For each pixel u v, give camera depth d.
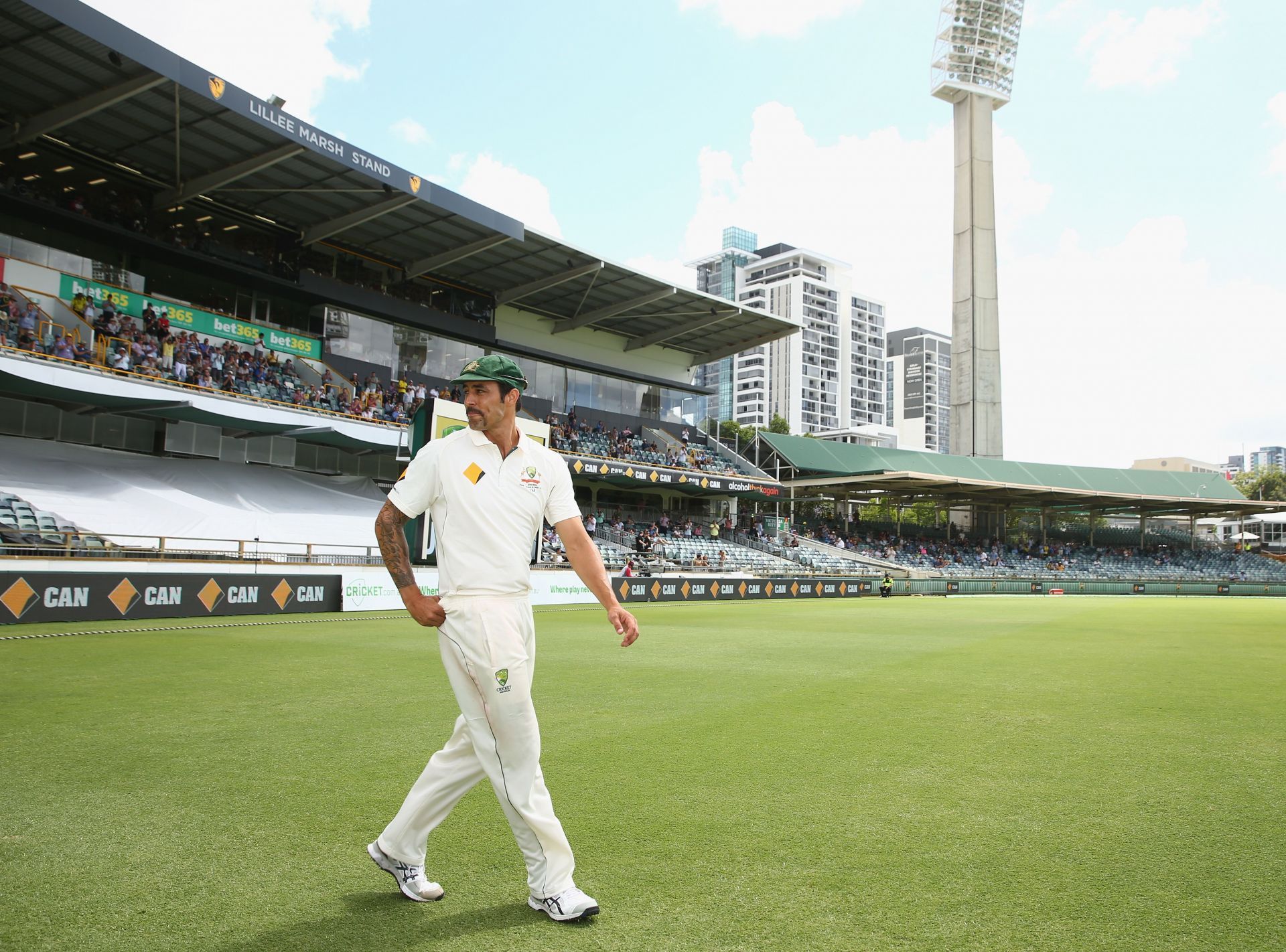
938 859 3.54
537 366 36.84
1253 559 55.28
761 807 4.31
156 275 25.50
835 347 144.00
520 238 27.69
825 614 22.64
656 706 7.41
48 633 12.89
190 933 2.79
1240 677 9.52
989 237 53.34
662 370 42.22
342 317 30.11
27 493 19.16
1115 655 11.90
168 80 19.12
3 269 22.17
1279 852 3.63
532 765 2.93
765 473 44.59
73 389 20.00
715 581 30.58
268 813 4.16
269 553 21.59
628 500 38.44
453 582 2.93
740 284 152.62
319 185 25.30
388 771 5.01
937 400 176.88
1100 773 5.02
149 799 4.38
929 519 66.00
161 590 15.77
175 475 23.38
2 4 17.06
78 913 2.96
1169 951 2.69
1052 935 2.80
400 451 26.30
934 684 8.85
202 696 7.66
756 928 2.85
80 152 23.02
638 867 3.44
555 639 14.14
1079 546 54.12
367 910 3.00
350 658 10.57
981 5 52.56
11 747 5.56
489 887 3.23
